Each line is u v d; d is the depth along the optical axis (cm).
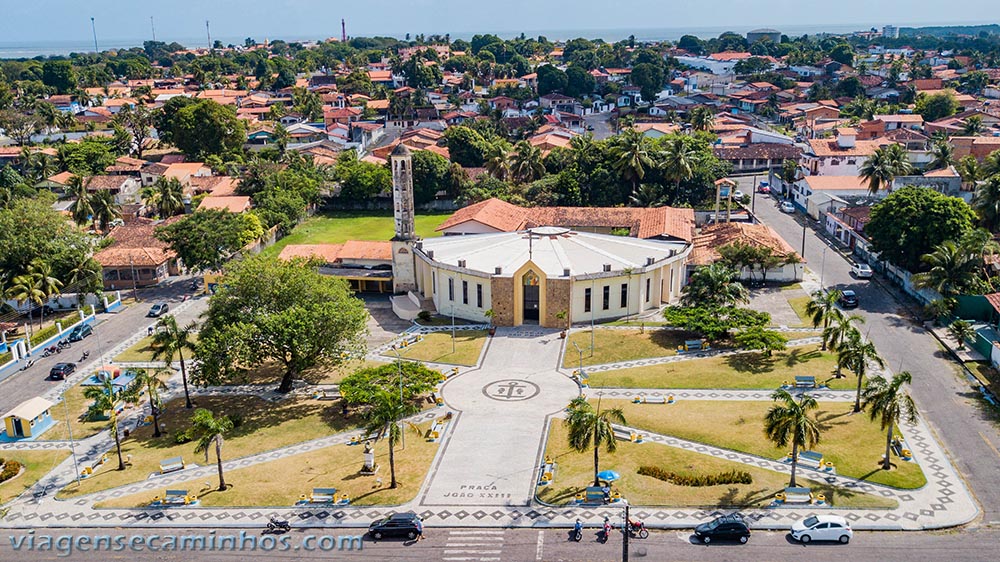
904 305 10750
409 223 11688
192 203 16450
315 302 8544
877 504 6088
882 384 6631
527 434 7456
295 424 7900
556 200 16412
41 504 6575
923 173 16900
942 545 5597
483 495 6425
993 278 10600
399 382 7825
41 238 11875
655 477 6556
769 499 6200
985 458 6744
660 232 12694
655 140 17988
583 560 5553
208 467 7081
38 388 9056
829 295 8862
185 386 8356
